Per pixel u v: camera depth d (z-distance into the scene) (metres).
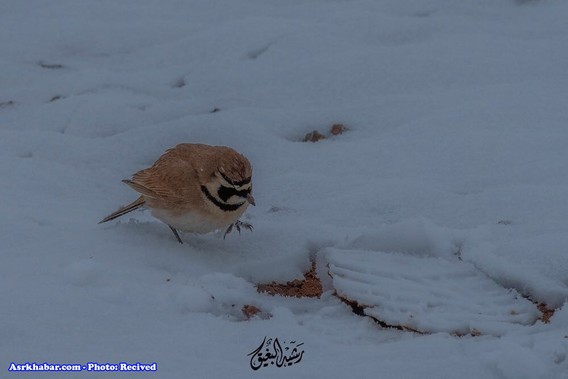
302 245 13.57
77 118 17.62
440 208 14.20
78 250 12.98
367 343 11.14
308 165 15.91
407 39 19.64
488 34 19.52
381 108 17.34
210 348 10.48
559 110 16.59
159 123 17.44
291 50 19.47
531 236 12.96
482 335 11.12
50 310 11.09
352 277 12.45
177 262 12.99
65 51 20.52
